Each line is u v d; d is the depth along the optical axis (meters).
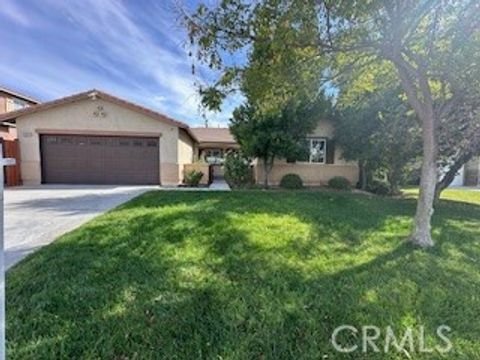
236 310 2.71
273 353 2.18
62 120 13.01
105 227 5.20
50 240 4.70
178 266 3.62
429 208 4.64
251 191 10.59
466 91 4.71
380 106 10.02
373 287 3.20
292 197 8.98
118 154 13.41
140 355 2.12
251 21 3.55
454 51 4.23
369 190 12.55
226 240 4.57
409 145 9.77
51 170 13.19
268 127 11.90
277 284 3.22
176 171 13.66
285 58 3.75
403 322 2.60
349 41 4.00
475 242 4.88
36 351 2.12
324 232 5.17
